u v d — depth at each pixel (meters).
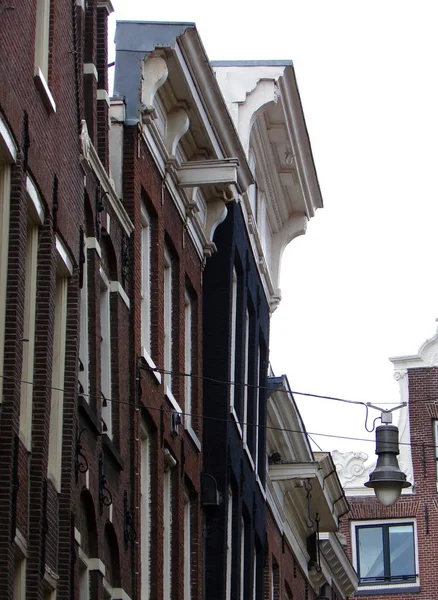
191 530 30.06
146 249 27.89
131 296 26.11
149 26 27.94
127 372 25.56
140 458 26.31
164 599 27.73
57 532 20.42
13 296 18.50
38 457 19.44
